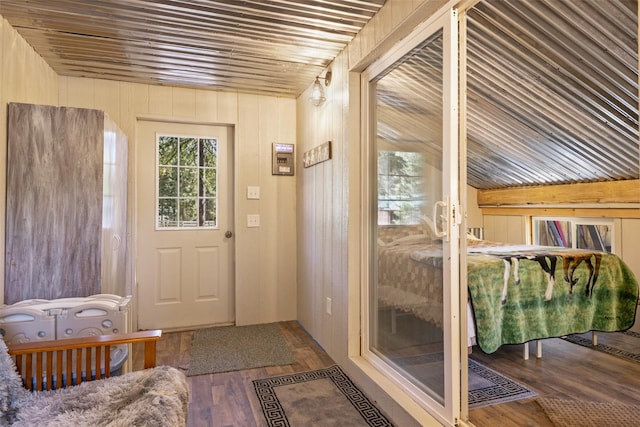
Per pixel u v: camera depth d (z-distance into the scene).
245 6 2.10
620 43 2.07
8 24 2.24
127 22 2.27
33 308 1.90
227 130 3.78
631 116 2.62
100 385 1.52
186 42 2.55
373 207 2.51
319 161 3.13
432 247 1.93
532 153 3.73
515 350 2.95
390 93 2.30
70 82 3.21
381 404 2.18
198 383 2.47
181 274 3.65
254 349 3.06
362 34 2.38
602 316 2.88
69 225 2.17
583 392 2.28
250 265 3.76
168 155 3.61
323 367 2.72
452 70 1.75
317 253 3.23
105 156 2.29
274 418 2.06
